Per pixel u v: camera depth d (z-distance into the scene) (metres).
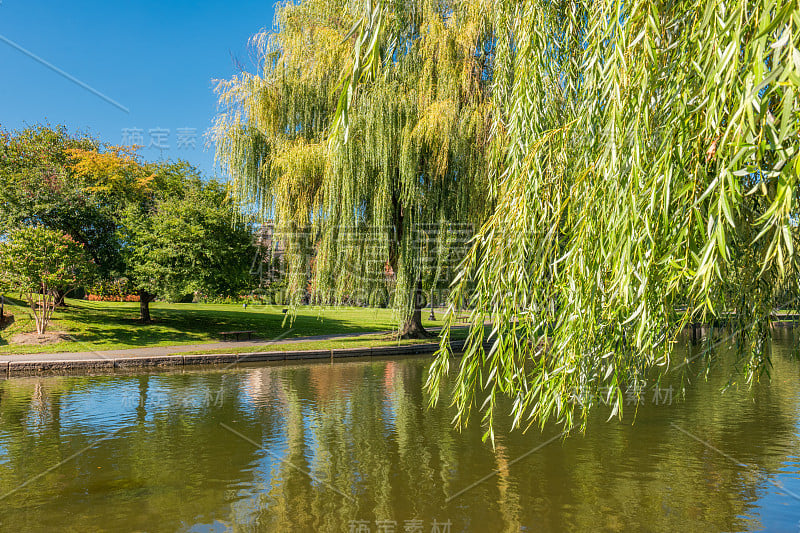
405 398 10.44
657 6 3.13
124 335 19.27
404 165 13.12
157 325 22.00
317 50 14.77
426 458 6.48
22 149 23.06
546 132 3.67
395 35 3.35
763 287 3.91
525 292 3.48
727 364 13.29
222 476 5.87
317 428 8.00
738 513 4.79
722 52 2.47
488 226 3.70
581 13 4.20
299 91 15.25
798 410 8.93
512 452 6.69
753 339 4.01
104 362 14.43
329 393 11.02
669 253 2.70
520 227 3.54
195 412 9.13
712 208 2.47
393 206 15.06
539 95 4.00
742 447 6.82
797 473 5.83
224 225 20.98
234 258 21.41
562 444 7.02
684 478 5.70
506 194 3.70
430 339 20.48
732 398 9.99
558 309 3.40
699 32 2.51
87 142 25.48
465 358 3.61
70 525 4.61
